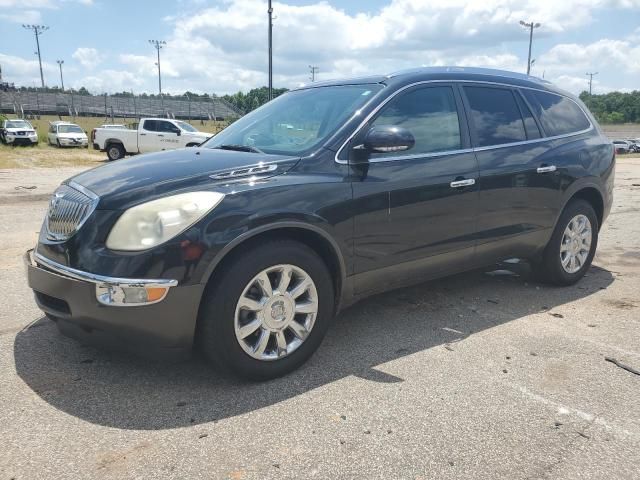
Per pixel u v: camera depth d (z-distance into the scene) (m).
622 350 3.85
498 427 2.88
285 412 2.99
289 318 3.35
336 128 3.68
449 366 3.57
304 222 3.30
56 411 2.96
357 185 3.57
